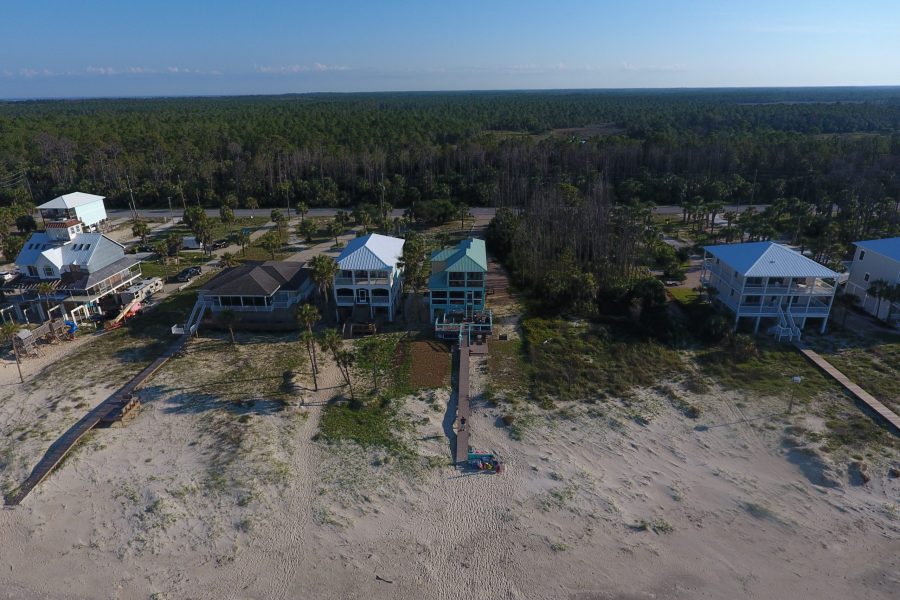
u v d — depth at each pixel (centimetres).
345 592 2847
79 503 3403
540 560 3027
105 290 6206
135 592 2841
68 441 3934
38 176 13212
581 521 3275
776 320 5584
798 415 4169
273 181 12669
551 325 5700
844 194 9938
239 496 3438
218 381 4750
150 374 4838
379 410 4322
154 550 3080
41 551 3081
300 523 3256
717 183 11331
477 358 5097
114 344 5456
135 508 3356
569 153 13538
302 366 5009
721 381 4656
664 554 3053
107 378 4800
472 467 3706
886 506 3331
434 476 3628
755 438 3953
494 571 2964
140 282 6812
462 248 6328
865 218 9044
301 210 10656
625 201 11644
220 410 4319
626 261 6712
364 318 5803
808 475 3594
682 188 11538
